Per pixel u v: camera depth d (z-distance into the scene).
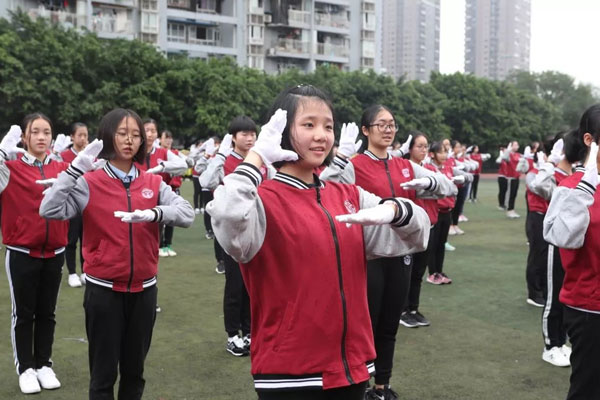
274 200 1.87
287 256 1.84
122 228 2.93
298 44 38.72
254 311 1.93
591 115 2.84
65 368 4.04
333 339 1.86
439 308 5.61
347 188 2.08
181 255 8.11
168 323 5.07
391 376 3.91
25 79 20.27
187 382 3.83
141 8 32.56
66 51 21.16
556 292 4.11
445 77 31.94
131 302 2.99
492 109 31.47
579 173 2.79
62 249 3.79
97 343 2.92
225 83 24.28
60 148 5.52
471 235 10.05
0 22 22.23
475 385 3.81
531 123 32.56
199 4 35.41
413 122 28.28
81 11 30.70
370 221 1.78
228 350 4.39
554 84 42.81
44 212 2.89
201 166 8.48
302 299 1.83
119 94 22.05
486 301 5.86
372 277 3.44
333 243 1.88
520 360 4.27
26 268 3.64
